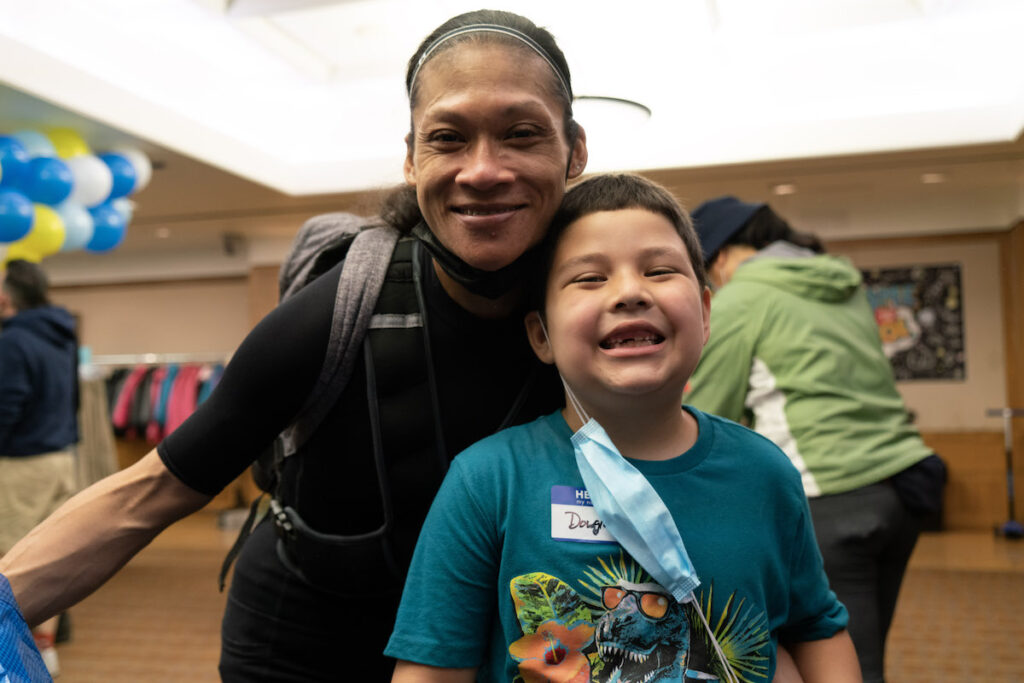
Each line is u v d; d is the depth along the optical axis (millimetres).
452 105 955
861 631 1698
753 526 988
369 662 1316
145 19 4773
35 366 3797
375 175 6477
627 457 1004
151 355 10117
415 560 1004
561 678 932
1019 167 6293
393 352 1144
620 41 5336
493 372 1173
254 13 4594
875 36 5395
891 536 1752
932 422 7957
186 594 5438
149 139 5082
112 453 6102
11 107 4473
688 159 5914
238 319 10188
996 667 3857
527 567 955
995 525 7613
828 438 1774
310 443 1202
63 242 4574
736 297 1907
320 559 1218
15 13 4188
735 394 1885
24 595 1094
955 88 5543
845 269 1960
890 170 6316
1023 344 7555
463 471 1010
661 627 936
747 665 964
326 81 5762
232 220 8109
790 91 5766
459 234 991
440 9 4781
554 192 998
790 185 6812
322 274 1269
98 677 3812
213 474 1145
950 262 7910
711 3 4902
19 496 3777
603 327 954
